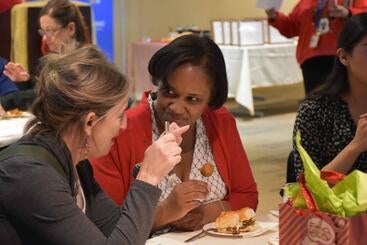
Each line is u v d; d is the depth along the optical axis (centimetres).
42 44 475
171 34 865
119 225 145
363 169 222
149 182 150
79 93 140
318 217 135
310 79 514
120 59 950
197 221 199
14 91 446
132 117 214
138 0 951
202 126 221
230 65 759
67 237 135
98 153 150
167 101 199
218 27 788
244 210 189
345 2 495
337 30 491
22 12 501
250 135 683
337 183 141
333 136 231
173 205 192
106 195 180
